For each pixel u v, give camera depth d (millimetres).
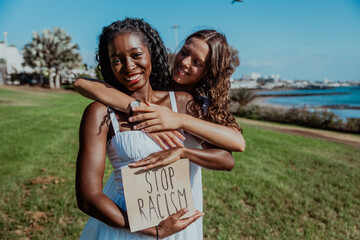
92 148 1231
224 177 5199
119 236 1311
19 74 41938
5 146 6648
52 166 5387
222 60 1604
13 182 4531
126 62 1260
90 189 1183
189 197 1317
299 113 20203
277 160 6812
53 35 39938
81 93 1356
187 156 1331
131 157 1273
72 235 3236
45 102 19609
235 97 26484
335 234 3611
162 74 1508
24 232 3264
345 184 5367
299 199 4477
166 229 1238
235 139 1394
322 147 9242
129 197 1209
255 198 4379
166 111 1315
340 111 30781
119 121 1304
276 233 3523
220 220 3650
